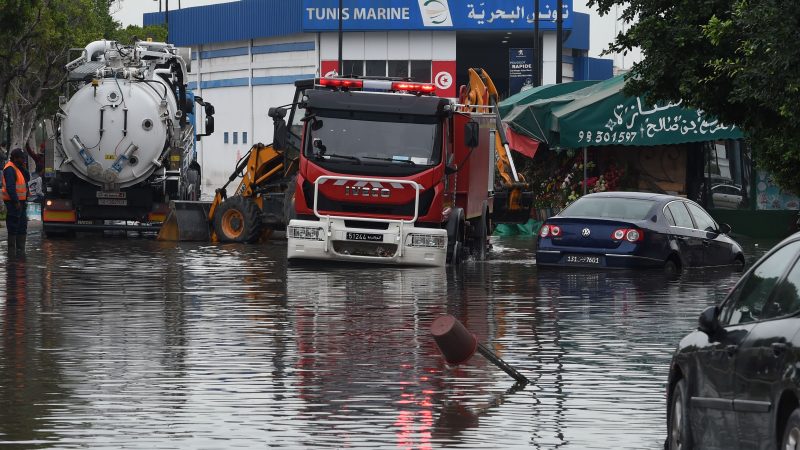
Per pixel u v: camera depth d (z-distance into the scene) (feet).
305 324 106.73
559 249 161.38
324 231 164.96
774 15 104.78
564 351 93.25
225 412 70.44
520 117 252.62
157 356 89.25
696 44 122.72
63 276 148.97
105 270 157.58
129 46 229.66
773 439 48.55
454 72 477.36
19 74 311.27
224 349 92.58
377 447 62.28
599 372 84.12
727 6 120.37
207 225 217.15
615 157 266.77
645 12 128.57
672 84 127.75
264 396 75.10
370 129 166.20
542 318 112.47
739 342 52.70
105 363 86.22
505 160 224.33
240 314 113.19
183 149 228.43
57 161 216.95
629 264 158.10
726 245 170.09
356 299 126.31
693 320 111.45
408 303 123.24
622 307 121.39
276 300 124.77
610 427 67.15
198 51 558.97
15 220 185.68
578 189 266.57
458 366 86.33
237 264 168.14
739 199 257.96
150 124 216.54
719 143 259.19
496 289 137.80
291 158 192.54
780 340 48.98
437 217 165.68
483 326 106.93
